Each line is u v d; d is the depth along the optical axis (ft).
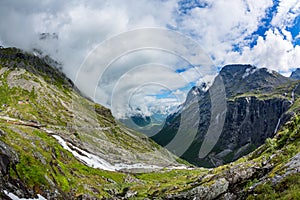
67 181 174.50
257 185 120.67
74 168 268.21
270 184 110.63
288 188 99.30
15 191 103.76
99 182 279.49
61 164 208.03
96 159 410.52
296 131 184.55
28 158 137.90
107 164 403.75
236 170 165.99
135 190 293.43
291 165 114.83
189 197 186.39
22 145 151.64
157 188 301.84
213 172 251.19
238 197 135.74
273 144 204.33
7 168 112.27
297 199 85.51
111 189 272.72
